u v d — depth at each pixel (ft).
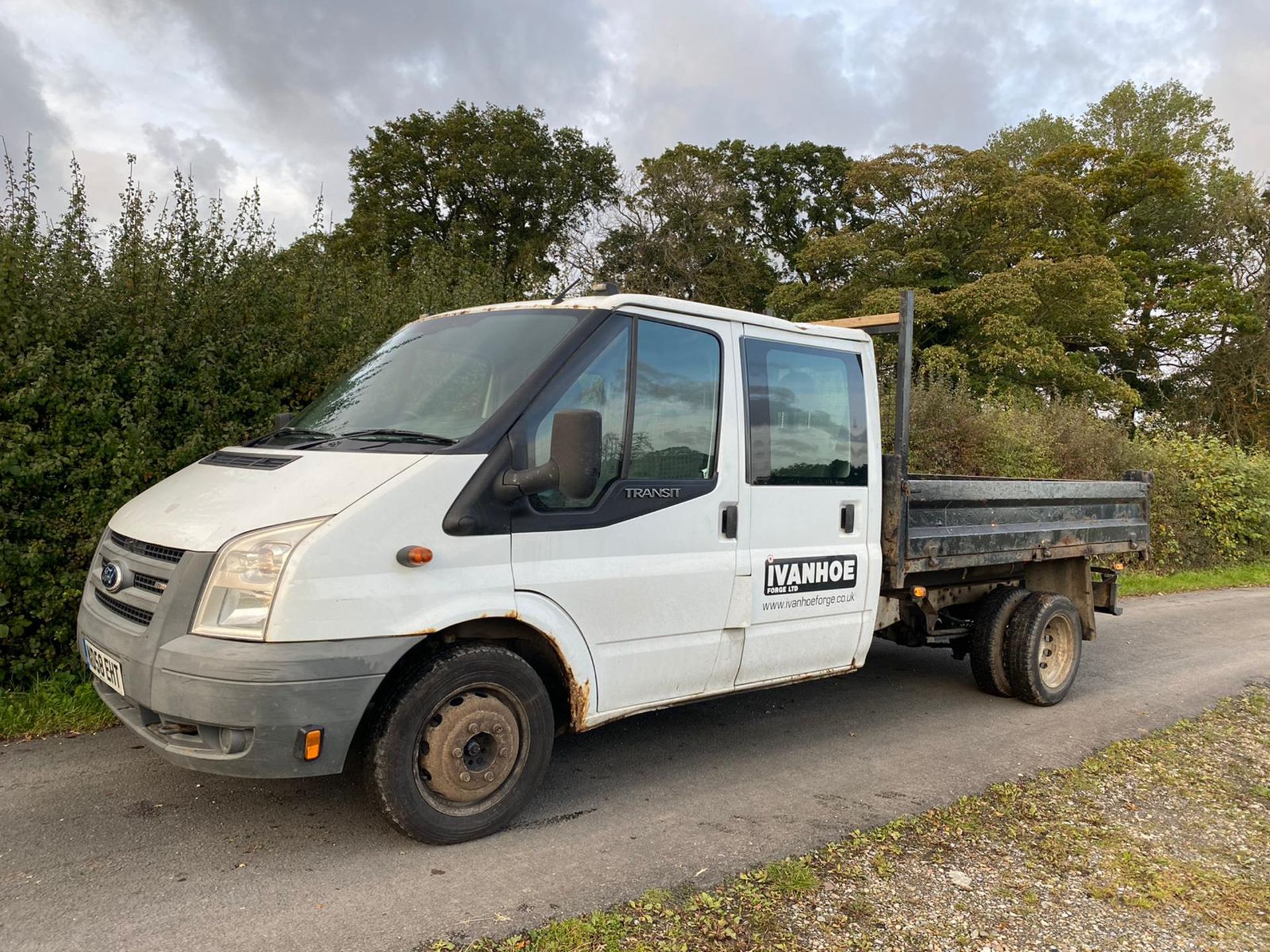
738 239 123.95
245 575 10.50
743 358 15.02
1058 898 11.63
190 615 10.63
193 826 12.31
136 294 19.95
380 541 10.96
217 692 10.18
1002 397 72.23
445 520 11.43
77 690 17.08
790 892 11.23
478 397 12.82
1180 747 18.29
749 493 14.82
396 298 26.73
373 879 11.00
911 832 13.38
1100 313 87.04
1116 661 26.35
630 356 13.52
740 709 19.79
